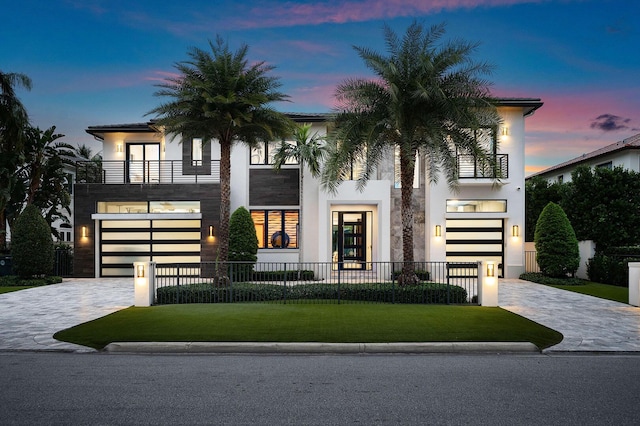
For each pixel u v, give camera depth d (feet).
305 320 31.14
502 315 33.76
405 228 45.24
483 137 47.52
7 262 64.64
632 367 21.81
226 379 19.48
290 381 19.21
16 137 70.08
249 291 42.47
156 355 23.93
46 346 25.43
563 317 34.73
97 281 62.13
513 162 66.74
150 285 40.42
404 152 45.57
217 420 14.92
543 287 55.47
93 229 66.59
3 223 75.36
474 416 15.35
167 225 67.31
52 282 59.36
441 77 44.47
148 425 14.49
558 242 59.31
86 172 68.28
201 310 35.32
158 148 72.38
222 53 46.60
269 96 49.14
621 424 14.76
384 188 63.67
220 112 46.21
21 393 17.62
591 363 22.54
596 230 63.87
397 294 41.39
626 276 55.36
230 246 61.67
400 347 24.82
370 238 66.80
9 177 68.95
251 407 16.11
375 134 43.75
